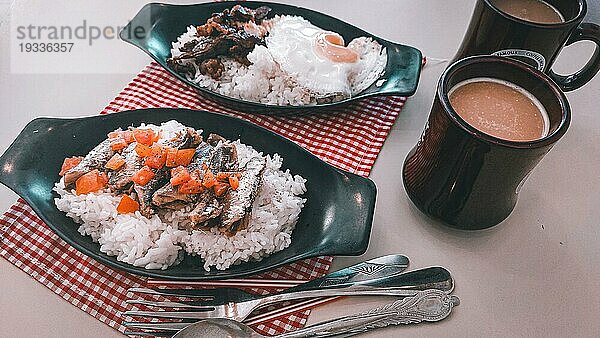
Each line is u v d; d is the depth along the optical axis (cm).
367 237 31
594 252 35
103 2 48
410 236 35
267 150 36
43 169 33
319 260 33
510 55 38
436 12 51
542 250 35
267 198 34
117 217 32
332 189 34
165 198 31
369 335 30
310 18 45
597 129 43
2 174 32
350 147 39
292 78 41
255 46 42
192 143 34
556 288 33
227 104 40
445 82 32
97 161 33
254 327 30
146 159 33
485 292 33
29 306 30
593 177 39
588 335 32
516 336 31
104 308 30
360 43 43
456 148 31
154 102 40
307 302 31
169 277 30
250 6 45
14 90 40
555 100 31
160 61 40
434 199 34
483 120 32
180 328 29
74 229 32
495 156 30
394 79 41
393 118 41
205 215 31
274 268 31
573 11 37
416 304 31
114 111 39
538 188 38
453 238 35
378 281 32
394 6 51
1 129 38
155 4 43
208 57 41
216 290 31
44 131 34
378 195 37
